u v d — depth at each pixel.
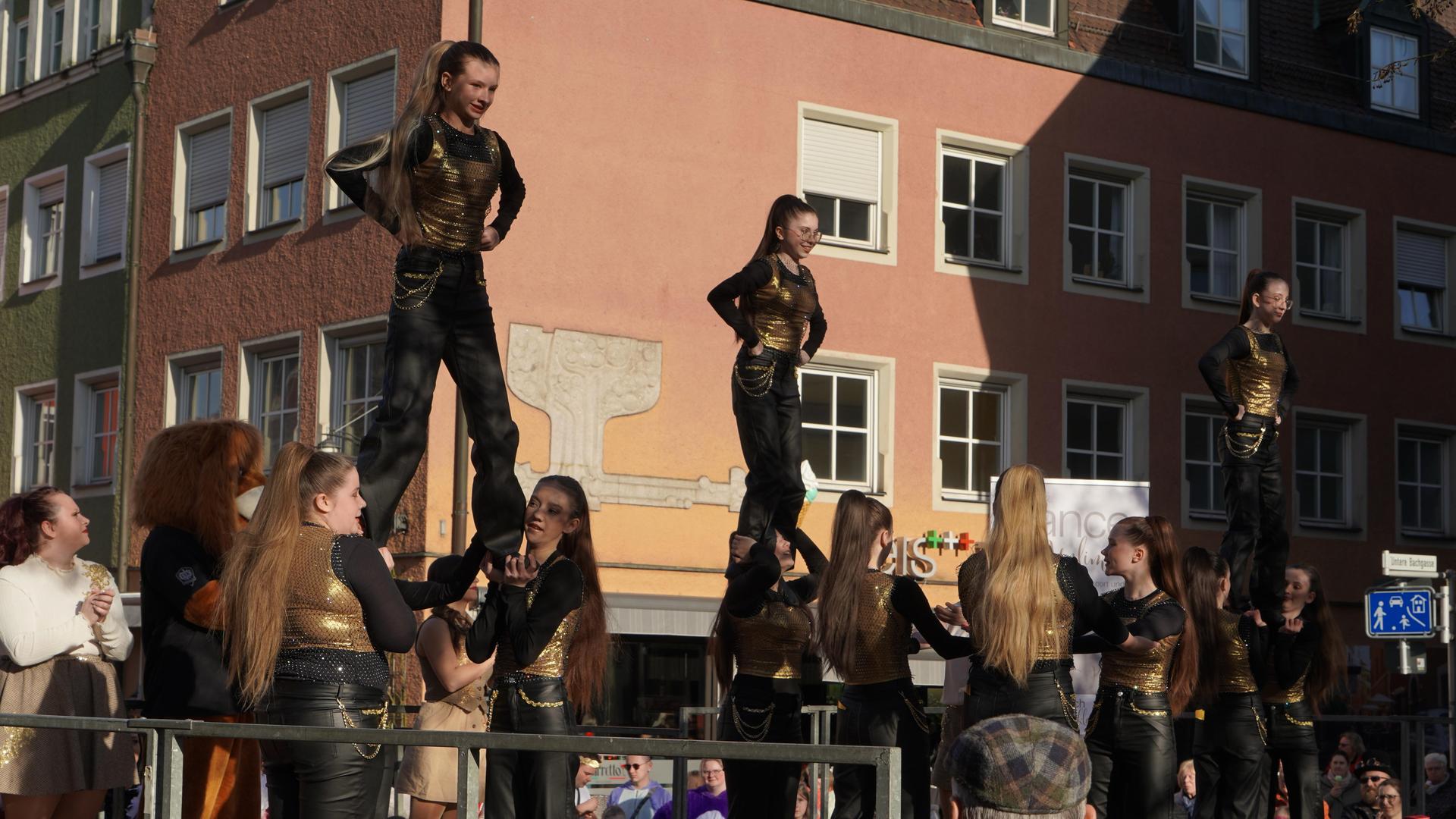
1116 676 7.86
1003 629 6.87
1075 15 25.34
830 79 23.03
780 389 7.97
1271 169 26.73
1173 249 25.77
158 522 6.02
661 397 21.47
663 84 21.73
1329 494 27.27
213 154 23.70
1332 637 9.63
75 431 25.45
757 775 7.72
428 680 6.98
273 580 5.30
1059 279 24.70
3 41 27.95
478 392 5.85
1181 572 7.89
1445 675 26.77
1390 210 28.06
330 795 5.27
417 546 19.73
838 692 20.20
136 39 24.47
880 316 23.14
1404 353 28.05
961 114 24.03
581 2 21.17
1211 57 26.62
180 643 5.89
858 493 7.68
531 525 6.22
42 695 6.26
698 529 21.66
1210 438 26.20
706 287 21.95
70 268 25.97
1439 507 28.59
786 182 22.67
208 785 5.45
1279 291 10.80
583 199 21.03
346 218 21.45
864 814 7.47
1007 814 3.26
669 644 21.45
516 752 5.25
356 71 21.50
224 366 22.98
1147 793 7.80
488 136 5.86
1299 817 9.69
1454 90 29.42
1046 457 24.39
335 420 21.50
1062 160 24.84
